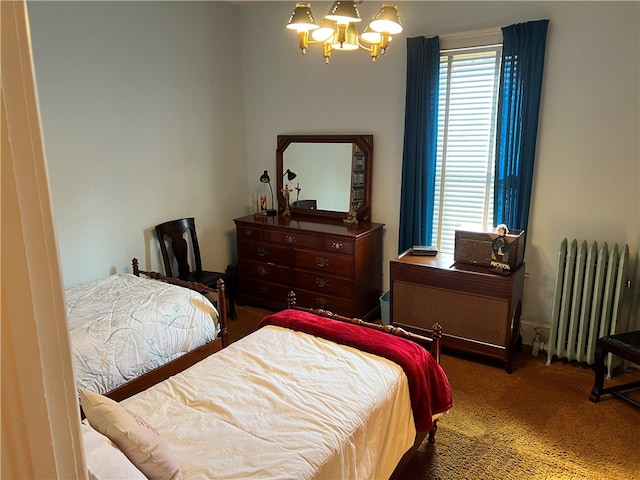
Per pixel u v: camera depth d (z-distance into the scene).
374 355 2.15
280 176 4.45
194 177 4.16
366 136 3.88
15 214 0.41
